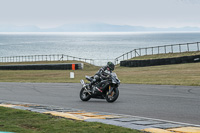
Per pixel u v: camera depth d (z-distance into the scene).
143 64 43.47
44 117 9.98
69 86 22.91
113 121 9.19
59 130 7.97
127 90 19.00
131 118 9.95
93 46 186.00
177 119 10.05
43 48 167.88
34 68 49.53
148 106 12.91
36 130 8.09
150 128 8.12
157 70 35.62
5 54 126.00
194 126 8.68
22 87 22.97
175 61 41.31
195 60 40.16
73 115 10.34
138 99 15.05
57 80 30.25
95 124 8.65
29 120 9.45
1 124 8.85
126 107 12.81
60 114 10.60
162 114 11.02
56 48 166.62
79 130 7.91
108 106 13.20
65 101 15.23
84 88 15.20
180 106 12.64
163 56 47.47
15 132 7.73
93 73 39.19
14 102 14.86
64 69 47.78
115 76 14.11
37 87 22.69
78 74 38.25
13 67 51.12
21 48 169.38
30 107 12.70
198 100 14.14
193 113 11.05
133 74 33.16
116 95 14.18
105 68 14.40
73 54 120.44
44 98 16.53
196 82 21.92
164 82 22.95
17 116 10.19
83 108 12.91
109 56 109.25
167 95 16.17
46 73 41.38
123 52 128.25
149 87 20.27
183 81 23.09
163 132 7.66
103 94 14.57
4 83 27.41
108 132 7.65
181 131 7.79
